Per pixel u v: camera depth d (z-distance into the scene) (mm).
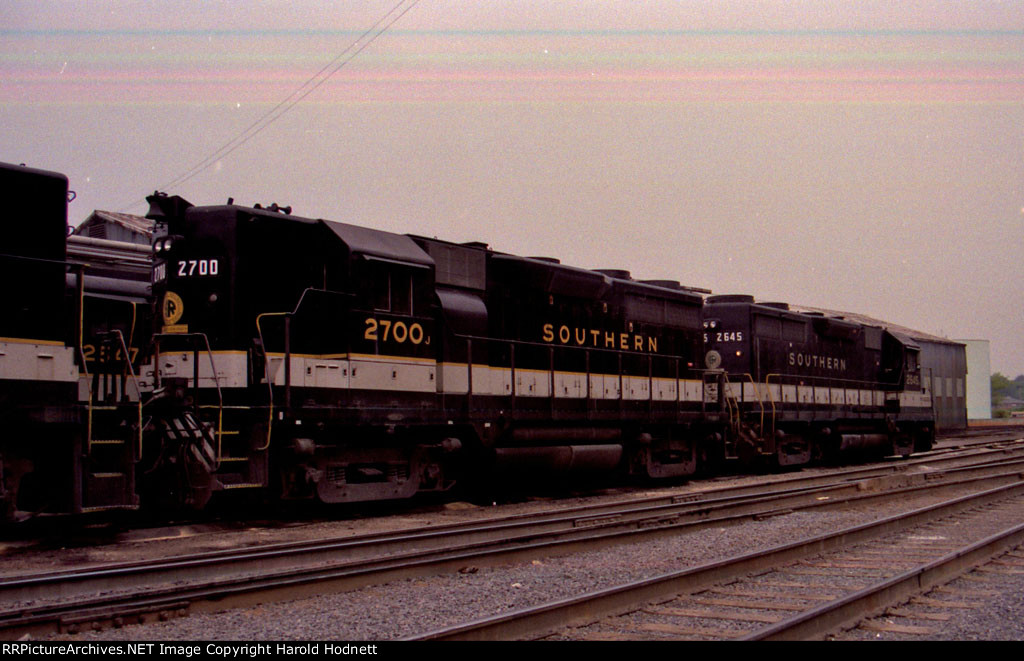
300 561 8195
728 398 20844
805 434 23547
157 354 10789
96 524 11125
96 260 16984
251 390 11016
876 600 6523
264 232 11438
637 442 17500
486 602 6762
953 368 50375
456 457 13617
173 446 10570
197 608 6379
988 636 5816
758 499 13406
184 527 10859
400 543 9078
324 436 11594
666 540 10156
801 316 23703
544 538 9867
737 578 7664
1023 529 9875
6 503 8781
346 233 12047
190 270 11219
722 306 21625
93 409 9344
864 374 27016
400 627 6004
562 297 16031
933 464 23094
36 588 6617
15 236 9086
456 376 13438
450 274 13828
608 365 16875
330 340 11750
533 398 14992
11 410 8742
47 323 9234
